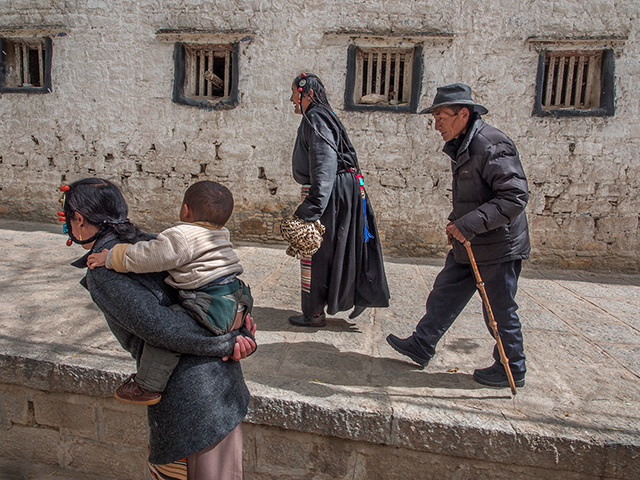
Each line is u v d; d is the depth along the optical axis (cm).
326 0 534
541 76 516
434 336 252
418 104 538
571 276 508
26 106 608
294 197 573
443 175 545
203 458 148
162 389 142
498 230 218
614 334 326
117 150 598
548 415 214
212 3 553
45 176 619
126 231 149
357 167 302
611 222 527
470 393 233
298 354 272
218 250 150
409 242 562
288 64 550
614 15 498
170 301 147
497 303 231
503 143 212
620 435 200
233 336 155
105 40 578
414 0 523
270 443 228
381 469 221
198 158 584
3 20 594
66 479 253
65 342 267
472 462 211
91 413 250
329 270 297
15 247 489
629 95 507
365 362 266
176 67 570
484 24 517
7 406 261
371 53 552
